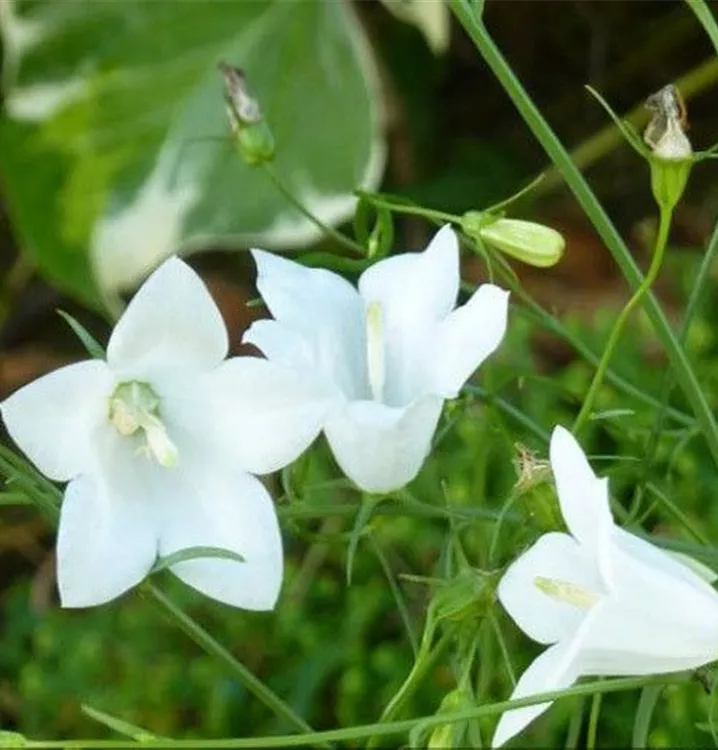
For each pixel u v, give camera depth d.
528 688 0.28
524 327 0.42
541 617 0.28
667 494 0.34
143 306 0.28
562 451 0.27
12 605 0.45
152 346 0.28
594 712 0.31
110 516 0.28
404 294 0.29
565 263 0.52
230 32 0.46
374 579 0.41
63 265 0.46
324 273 0.29
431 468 0.41
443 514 0.30
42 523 0.49
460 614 0.28
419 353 0.29
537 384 0.41
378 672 0.40
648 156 0.28
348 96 0.45
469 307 0.29
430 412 0.28
